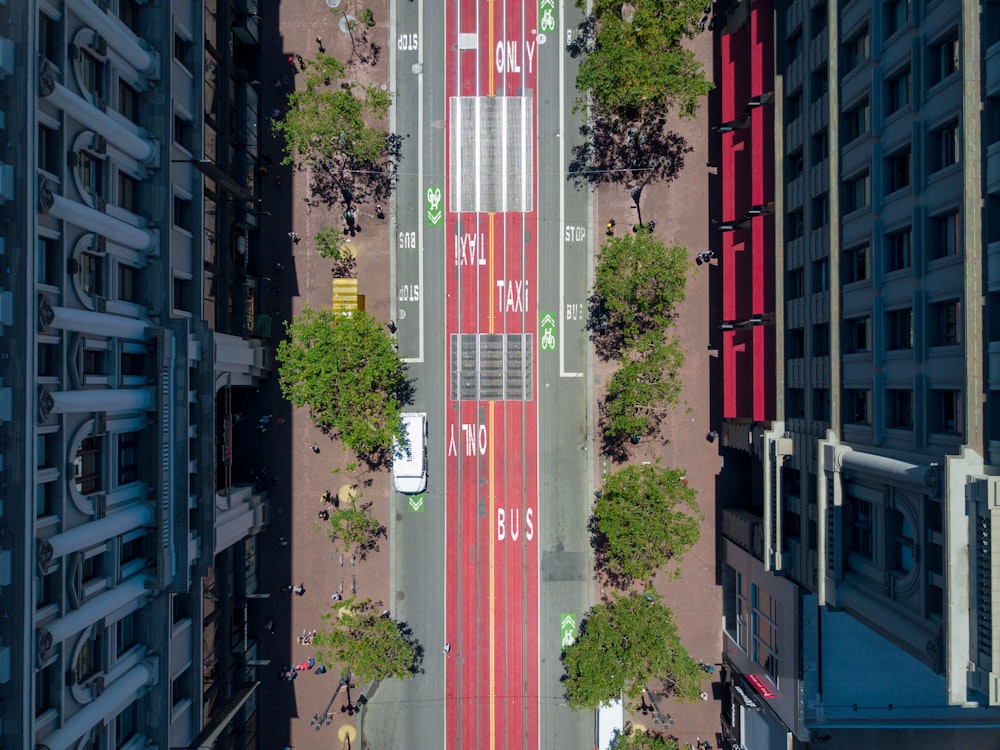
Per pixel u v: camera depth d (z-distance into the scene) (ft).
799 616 115.65
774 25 123.34
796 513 120.16
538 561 146.41
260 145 145.38
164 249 101.14
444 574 146.10
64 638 79.00
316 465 146.30
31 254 73.82
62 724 79.46
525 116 145.89
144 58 96.78
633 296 129.49
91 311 87.45
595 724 144.15
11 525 71.87
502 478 146.41
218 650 124.47
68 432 82.79
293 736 144.25
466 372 146.30
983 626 73.77
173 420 100.42
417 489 139.13
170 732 99.81
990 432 75.92
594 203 146.82
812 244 112.06
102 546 88.22
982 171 75.20
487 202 146.10
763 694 128.36
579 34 145.69
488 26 145.38
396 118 145.79
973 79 75.20
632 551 126.93
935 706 116.57
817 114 110.32
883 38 93.61
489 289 146.51
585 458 146.82
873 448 95.61
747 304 136.56
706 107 146.82
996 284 73.77
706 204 146.82
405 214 146.20
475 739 145.28
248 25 136.15
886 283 93.25
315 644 130.72
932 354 83.76
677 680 127.13
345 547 145.89
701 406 146.61
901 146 89.35
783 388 121.39
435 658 145.69
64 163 82.33
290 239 145.69
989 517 72.84
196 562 107.04
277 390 146.51
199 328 107.86
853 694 116.47
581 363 146.92
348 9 145.07
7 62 72.64
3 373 72.49
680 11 124.57
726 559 145.59
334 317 128.47
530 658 145.89
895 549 92.89
